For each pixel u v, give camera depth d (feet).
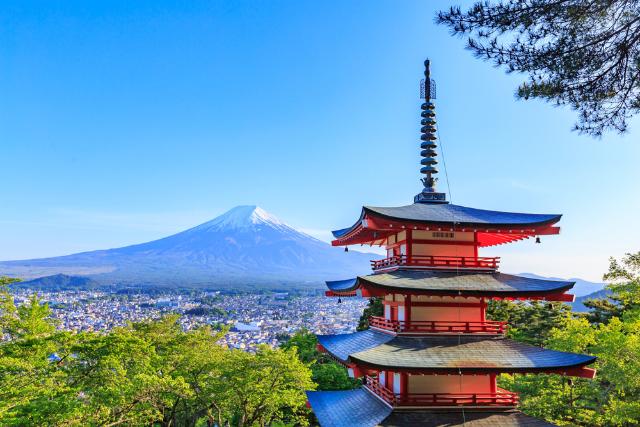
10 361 84.38
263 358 129.70
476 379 68.28
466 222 70.54
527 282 69.92
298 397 134.62
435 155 85.71
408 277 69.51
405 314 69.77
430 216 73.77
